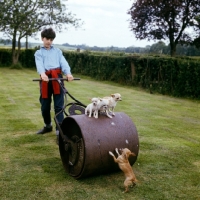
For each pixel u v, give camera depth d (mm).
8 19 23562
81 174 3641
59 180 3721
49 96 5355
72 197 3301
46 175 3861
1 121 6684
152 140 5465
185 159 4531
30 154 4645
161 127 6473
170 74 11672
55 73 5039
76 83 14859
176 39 20469
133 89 13125
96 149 3574
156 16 19766
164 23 20078
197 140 5551
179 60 11273
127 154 3494
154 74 12484
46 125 5734
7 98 9812
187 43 20875
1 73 19531
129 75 14234
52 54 5113
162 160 4461
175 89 11367
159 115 7773
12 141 5262
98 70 16844
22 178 3754
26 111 7801
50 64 5070
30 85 13430
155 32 20531
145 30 20812
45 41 5016
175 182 3713
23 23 23922
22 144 5137
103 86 13961
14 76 17703
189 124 6828
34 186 3541
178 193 3426
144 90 12797
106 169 3744
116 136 3734
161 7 18875
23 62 25469
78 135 3928
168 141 5430
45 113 5551
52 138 5500
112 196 3328
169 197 3328
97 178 3791
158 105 9305
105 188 3523
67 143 3887
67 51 21625
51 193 3383
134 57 13703
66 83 14633
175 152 4836
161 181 3734
